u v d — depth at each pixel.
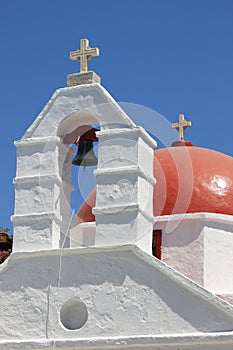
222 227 16.81
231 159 18.78
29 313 14.40
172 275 13.60
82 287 14.19
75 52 15.62
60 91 15.30
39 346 13.95
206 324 13.21
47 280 14.47
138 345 13.37
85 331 13.94
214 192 17.20
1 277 14.77
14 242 14.84
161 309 13.57
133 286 13.86
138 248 13.93
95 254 14.27
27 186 15.07
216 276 16.42
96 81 15.38
